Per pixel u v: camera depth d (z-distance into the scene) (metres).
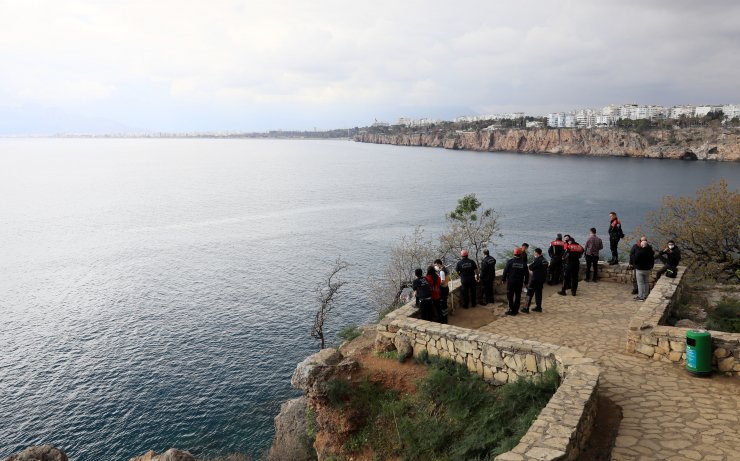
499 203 122.19
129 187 193.00
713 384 10.03
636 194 127.69
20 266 80.75
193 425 35.81
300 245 88.69
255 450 32.41
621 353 11.86
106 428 35.94
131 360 46.19
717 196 30.83
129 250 90.25
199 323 54.28
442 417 11.10
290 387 40.38
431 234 91.88
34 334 52.75
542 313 15.23
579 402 8.31
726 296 16.62
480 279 17.06
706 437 8.08
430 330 12.77
